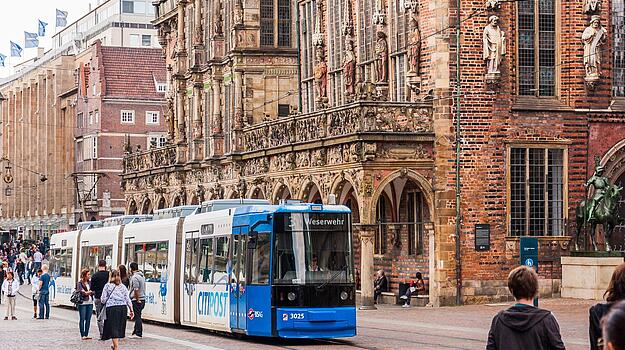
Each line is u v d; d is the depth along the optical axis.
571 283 61.69
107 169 139.62
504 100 63.47
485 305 61.53
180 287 53.81
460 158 62.78
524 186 63.81
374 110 62.00
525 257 49.78
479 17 63.16
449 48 62.75
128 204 109.38
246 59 86.19
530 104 63.88
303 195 69.62
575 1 64.50
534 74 64.38
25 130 177.00
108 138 139.62
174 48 103.81
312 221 44.06
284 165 72.31
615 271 15.83
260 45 86.75
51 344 44.34
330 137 64.56
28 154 175.25
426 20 63.75
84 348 42.34
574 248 63.75
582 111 64.38
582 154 64.44
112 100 139.62
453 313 57.09
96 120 141.38
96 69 142.62
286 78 87.12
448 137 62.72
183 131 97.62
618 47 65.19
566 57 64.50
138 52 144.75
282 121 72.38
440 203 62.56
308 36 81.56
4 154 188.00
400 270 68.00
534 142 63.78
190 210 57.91
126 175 109.25
